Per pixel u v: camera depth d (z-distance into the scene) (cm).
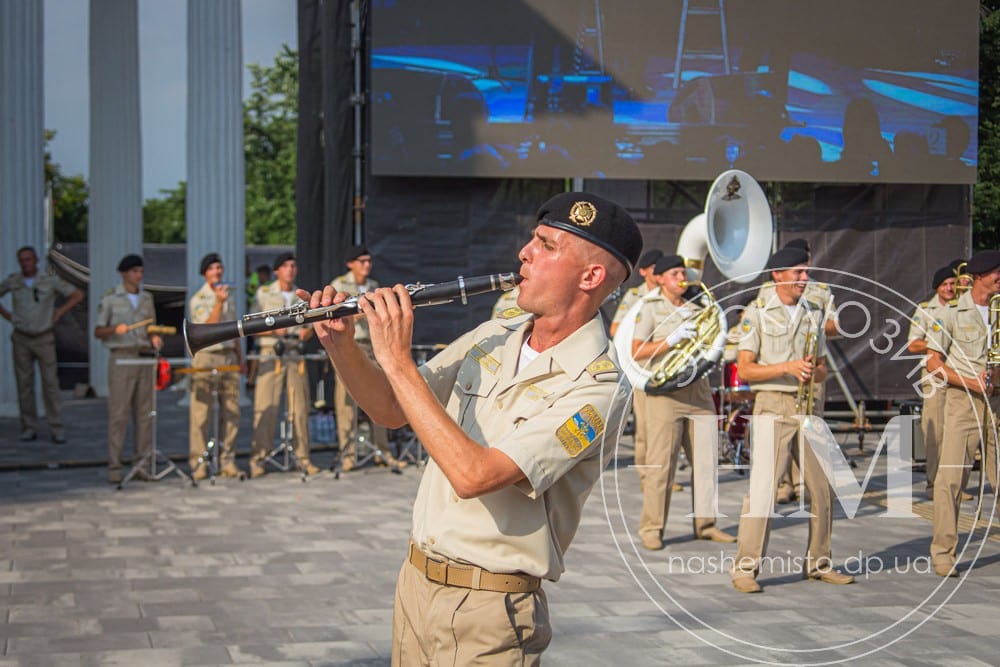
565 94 1128
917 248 1223
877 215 1219
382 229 1154
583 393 262
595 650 502
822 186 1213
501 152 1126
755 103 1153
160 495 909
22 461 1073
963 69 1182
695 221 955
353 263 989
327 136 1196
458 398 282
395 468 1036
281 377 1013
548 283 267
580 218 266
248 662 480
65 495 906
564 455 253
